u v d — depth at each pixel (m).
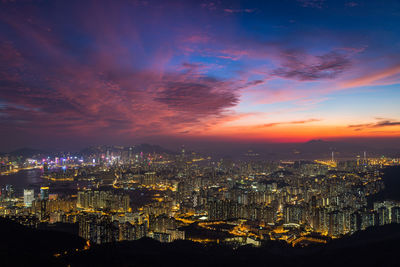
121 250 115.88
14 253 96.81
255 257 114.31
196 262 106.94
